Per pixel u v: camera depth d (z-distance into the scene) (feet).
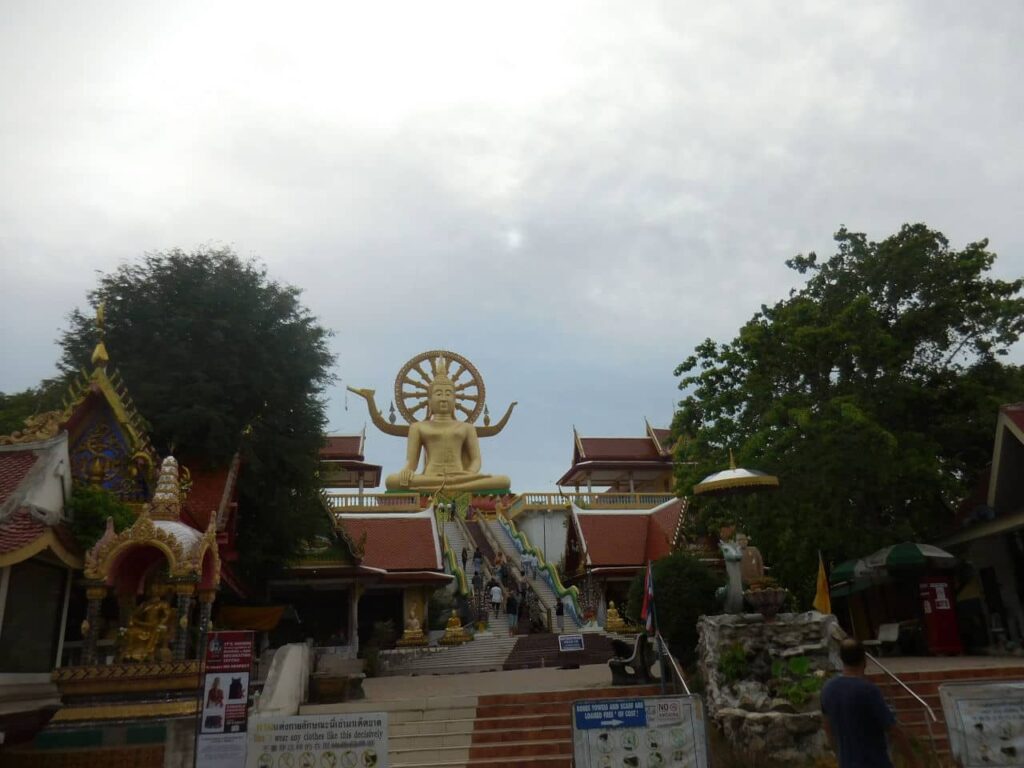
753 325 87.51
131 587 54.03
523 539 162.40
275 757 29.58
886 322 87.71
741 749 46.68
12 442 53.01
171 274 81.97
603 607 126.62
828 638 50.75
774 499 78.07
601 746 29.81
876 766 23.84
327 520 100.37
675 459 98.84
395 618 122.31
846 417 72.90
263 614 82.23
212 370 78.23
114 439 60.70
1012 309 83.30
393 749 48.08
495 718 51.34
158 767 45.03
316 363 86.74
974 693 30.99
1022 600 76.02
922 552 72.84
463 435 223.71
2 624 45.11
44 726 46.47
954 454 86.63
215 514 55.52
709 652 52.16
